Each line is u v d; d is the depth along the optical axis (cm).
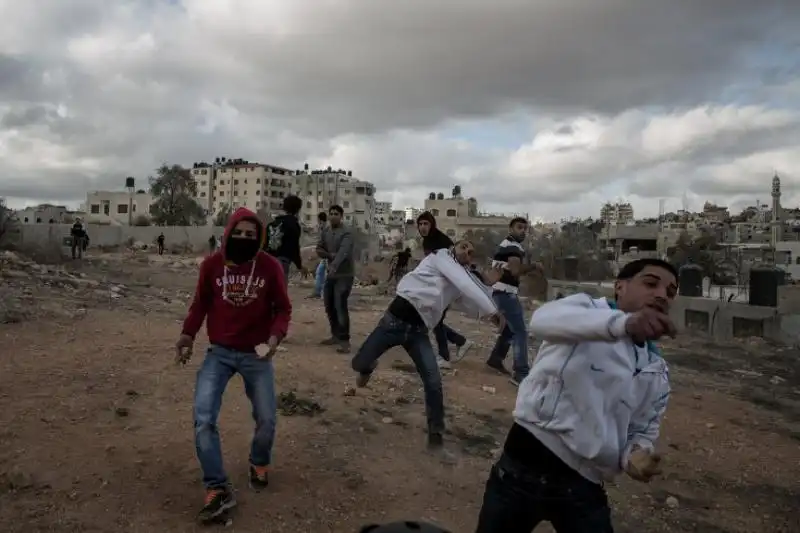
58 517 372
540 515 258
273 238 896
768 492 520
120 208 11806
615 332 229
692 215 11156
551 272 2047
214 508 380
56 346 759
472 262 567
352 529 391
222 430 530
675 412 731
